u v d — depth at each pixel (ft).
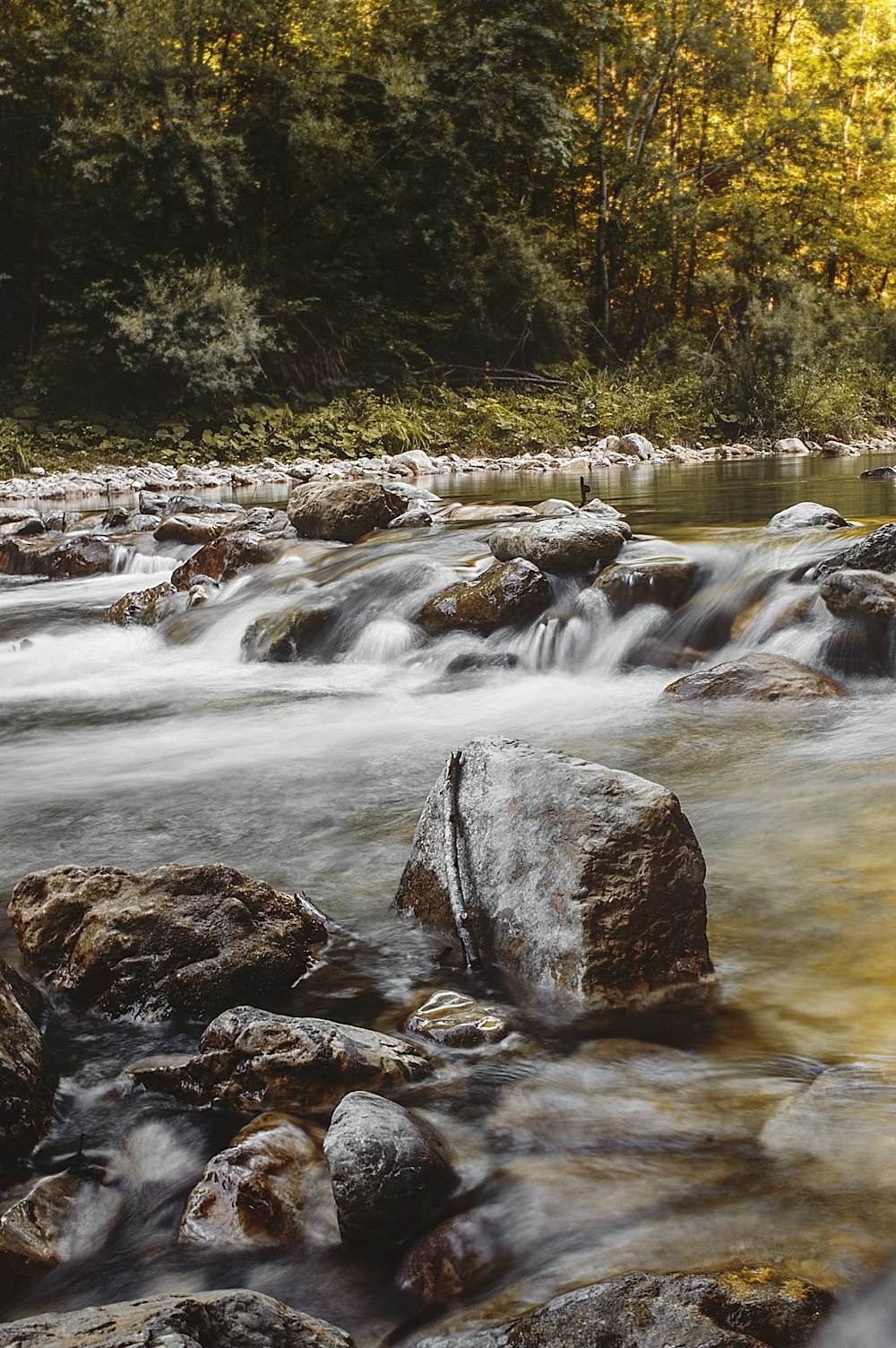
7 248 80.94
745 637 21.18
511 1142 6.89
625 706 19.01
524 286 89.56
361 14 89.04
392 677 22.66
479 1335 5.34
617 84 102.68
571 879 9.11
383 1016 8.75
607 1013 8.63
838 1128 6.82
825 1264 5.58
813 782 14.14
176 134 72.18
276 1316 5.24
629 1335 5.11
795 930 9.89
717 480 51.67
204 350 71.41
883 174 117.39
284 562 28.94
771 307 99.40
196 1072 7.75
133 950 9.21
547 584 23.30
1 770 16.55
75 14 71.00
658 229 99.66
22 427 71.00
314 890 11.33
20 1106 7.24
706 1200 6.19
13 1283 6.01
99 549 36.27
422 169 83.30
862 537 22.50
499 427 78.07
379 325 86.28
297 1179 6.57
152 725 19.36
